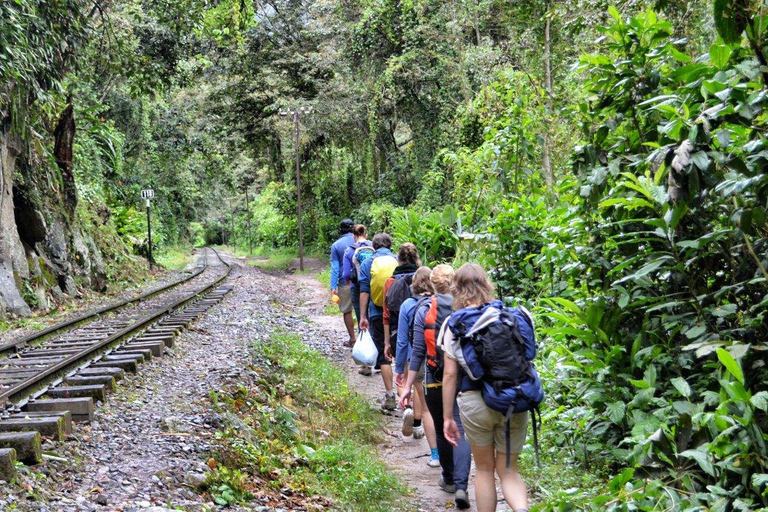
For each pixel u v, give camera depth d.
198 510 4.90
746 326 5.37
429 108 30.48
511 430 4.68
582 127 6.92
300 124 36.81
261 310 16.91
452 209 14.77
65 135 21.48
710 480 4.77
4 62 13.58
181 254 57.09
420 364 5.99
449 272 5.84
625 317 6.51
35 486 4.75
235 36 24.36
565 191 7.32
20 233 18.28
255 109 40.72
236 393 8.01
